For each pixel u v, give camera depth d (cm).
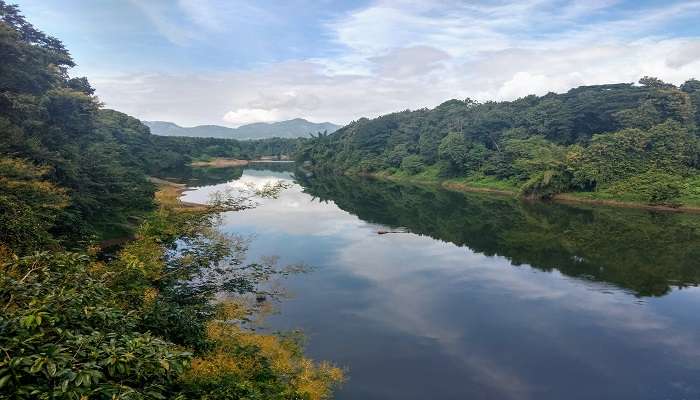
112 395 512
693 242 3684
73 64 4350
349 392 1454
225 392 847
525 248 3491
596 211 5306
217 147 14875
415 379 1550
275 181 8412
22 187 1995
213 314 1473
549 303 2297
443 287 2525
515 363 1680
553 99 8319
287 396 1096
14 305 676
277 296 2172
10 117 2827
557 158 6425
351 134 12331
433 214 5097
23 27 4494
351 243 3572
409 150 10112
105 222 3055
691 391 1509
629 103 6794
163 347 605
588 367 1658
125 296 1049
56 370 505
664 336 1922
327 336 1856
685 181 5569
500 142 8025
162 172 8594
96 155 3544
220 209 2131
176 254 1970
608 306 2259
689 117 6531
